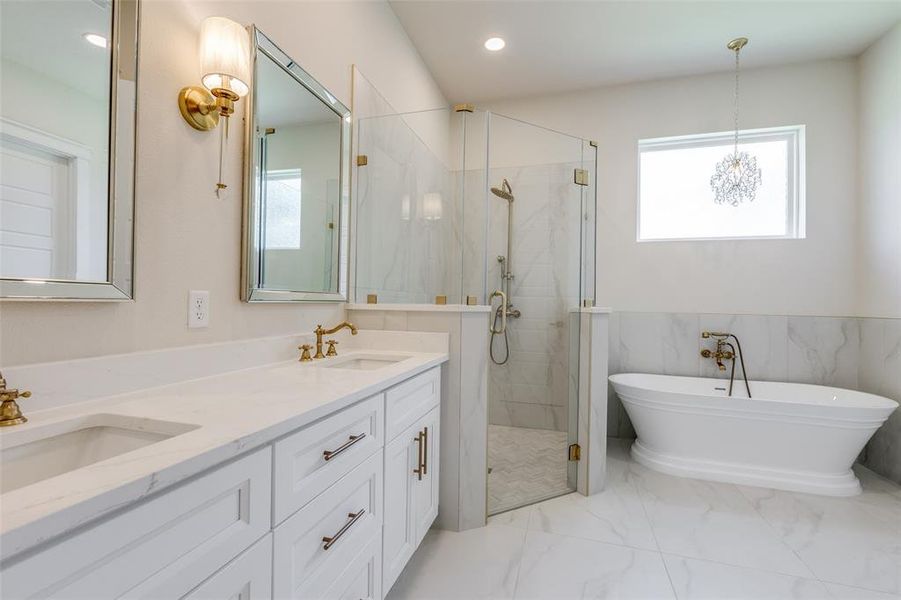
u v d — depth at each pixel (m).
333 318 1.98
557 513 2.12
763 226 3.21
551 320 2.44
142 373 1.06
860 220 2.88
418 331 1.99
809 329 2.98
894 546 1.83
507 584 1.58
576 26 2.67
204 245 1.28
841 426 2.29
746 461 2.50
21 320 0.85
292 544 0.87
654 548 1.82
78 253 0.92
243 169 1.44
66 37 0.91
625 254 3.35
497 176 2.36
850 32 2.68
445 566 1.68
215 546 0.68
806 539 1.88
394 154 2.35
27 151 0.84
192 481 0.63
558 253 2.46
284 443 0.84
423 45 2.89
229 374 1.32
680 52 2.93
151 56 1.11
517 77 3.28
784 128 3.09
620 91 3.40
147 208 1.10
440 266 2.26
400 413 1.44
